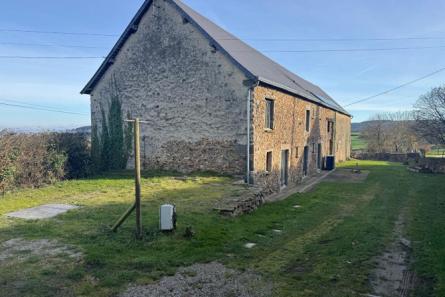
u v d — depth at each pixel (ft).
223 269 16.85
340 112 96.07
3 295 13.08
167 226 20.85
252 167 39.96
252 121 39.75
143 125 47.47
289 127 52.13
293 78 74.43
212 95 42.37
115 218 23.53
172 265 16.84
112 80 49.44
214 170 42.80
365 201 40.24
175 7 44.01
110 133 50.03
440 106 84.23
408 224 28.45
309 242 22.70
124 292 13.84
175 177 41.55
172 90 45.11
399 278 16.79
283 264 18.12
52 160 38.19
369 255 20.16
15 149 32.81
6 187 31.63
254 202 32.65
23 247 18.04
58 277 14.73
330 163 76.79
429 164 77.30
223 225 24.27
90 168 45.01
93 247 18.11
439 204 38.09
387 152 125.90
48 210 25.85
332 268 17.76
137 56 47.42
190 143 44.24
